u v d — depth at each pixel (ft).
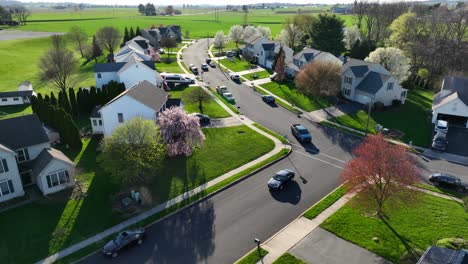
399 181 102.27
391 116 206.69
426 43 324.19
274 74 287.28
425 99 242.99
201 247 99.66
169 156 153.38
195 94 214.69
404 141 173.58
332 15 361.71
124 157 122.42
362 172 104.12
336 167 147.13
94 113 178.19
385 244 99.14
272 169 145.48
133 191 121.90
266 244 100.07
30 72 327.67
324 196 125.18
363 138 176.86
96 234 105.29
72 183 130.62
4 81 294.87
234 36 448.65
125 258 95.66
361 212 113.60
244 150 161.27
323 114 211.00
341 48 363.76
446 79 214.48
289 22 466.29
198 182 133.80
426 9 469.98
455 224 108.17
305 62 288.92
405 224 108.17
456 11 410.52
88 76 312.29
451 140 173.37
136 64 230.89
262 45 339.57
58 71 268.21
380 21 458.09
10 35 544.62
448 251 72.95
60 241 102.42
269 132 183.01
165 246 100.22
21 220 111.75
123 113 160.76
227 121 197.98
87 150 161.89
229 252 97.66
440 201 121.08
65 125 159.94
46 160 126.11
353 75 230.48
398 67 258.98
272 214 114.73
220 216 114.01
